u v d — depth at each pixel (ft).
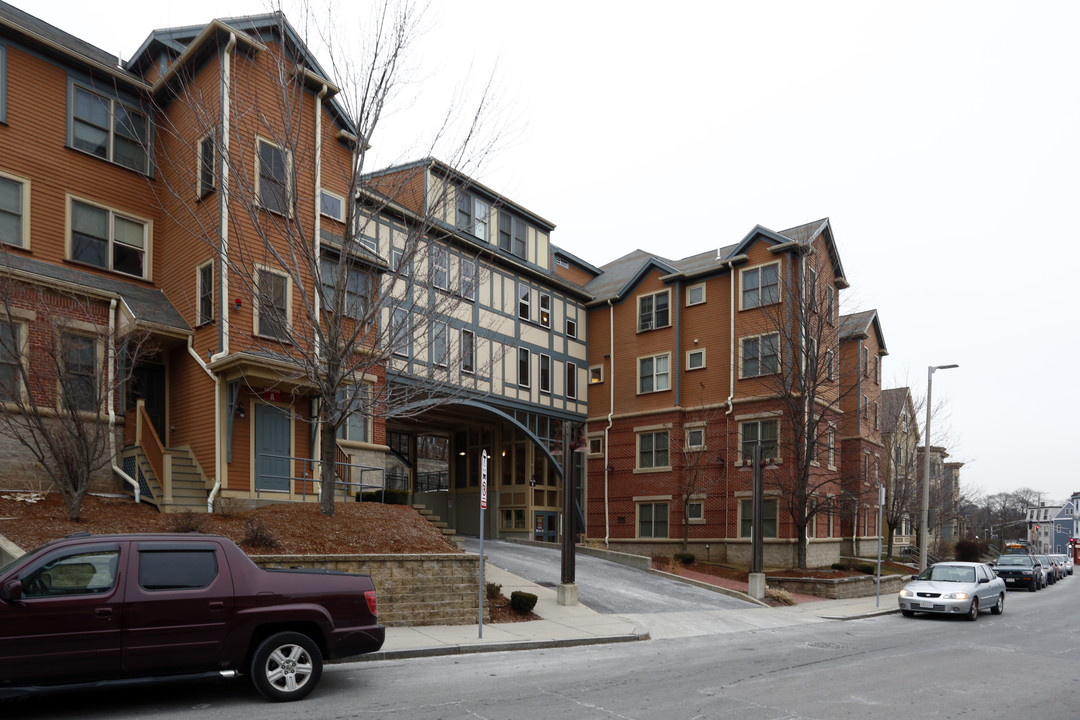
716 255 112.78
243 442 59.26
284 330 51.37
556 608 53.67
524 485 104.83
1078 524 366.63
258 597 25.93
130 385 60.23
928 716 26.86
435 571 45.11
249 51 60.85
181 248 63.77
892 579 85.81
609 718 25.18
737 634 49.21
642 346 111.55
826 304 90.74
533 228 108.68
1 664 21.90
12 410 48.39
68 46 62.85
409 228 63.87
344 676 30.71
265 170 56.85
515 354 102.06
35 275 54.44
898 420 132.87
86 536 24.98
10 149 57.26
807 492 87.25
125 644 23.56
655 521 105.70
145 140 66.08
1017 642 47.44
